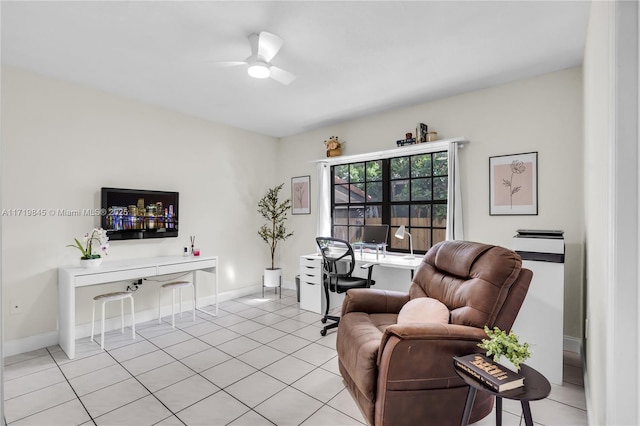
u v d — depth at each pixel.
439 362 1.79
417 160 4.05
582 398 2.24
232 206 4.78
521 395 1.38
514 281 1.96
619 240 1.14
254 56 2.46
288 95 3.61
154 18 2.22
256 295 4.98
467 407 1.57
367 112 4.20
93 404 2.16
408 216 4.13
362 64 2.89
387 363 1.76
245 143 4.96
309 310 4.20
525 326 2.50
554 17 2.22
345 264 4.14
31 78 3.03
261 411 2.09
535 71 3.04
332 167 4.94
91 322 3.39
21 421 1.99
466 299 2.01
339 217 4.86
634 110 1.12
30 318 3.01
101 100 3.48
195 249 4.33
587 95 2.36
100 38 2.46
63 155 3.22
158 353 2.93
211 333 3.42
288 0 2.04
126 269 3.23
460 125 3.58
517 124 3.22
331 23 2.29
